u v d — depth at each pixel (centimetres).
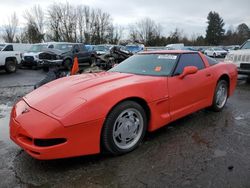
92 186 257
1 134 401
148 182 262
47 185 260
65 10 6016
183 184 257
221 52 3788
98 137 288
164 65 403
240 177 267
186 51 443
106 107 290
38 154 268
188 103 407
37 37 5716
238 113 501
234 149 335
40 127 266
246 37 7894
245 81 952
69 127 266
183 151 329
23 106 309
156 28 6975
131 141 330
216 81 473
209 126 423
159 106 353
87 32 6241
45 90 338
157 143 354
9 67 1378
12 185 260
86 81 345
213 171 280
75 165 296
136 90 323
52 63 1313
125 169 287
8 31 5544
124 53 1105
